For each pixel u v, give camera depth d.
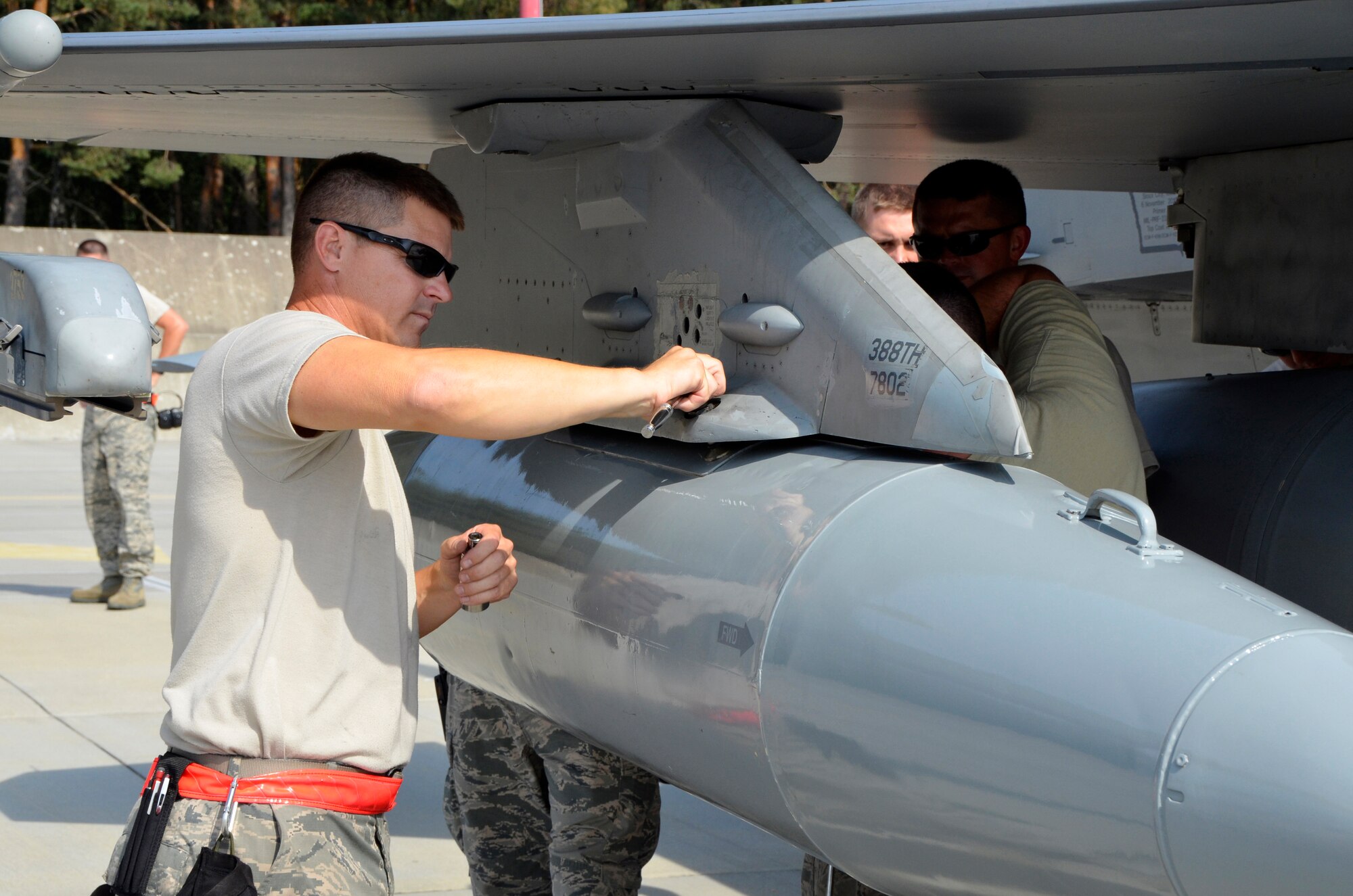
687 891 3.88
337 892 1.81
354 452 1.89
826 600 1.75
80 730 5.27
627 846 2.65
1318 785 1.34
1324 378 2.80
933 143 2.89
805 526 1.84
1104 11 1.56
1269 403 2.78
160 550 9.82
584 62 2.02
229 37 2.04
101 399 1.92
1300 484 2.58
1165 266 4.64
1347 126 2.50
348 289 1.96
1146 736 1.44
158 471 14.95
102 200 36.94
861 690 1.67
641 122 2.29
